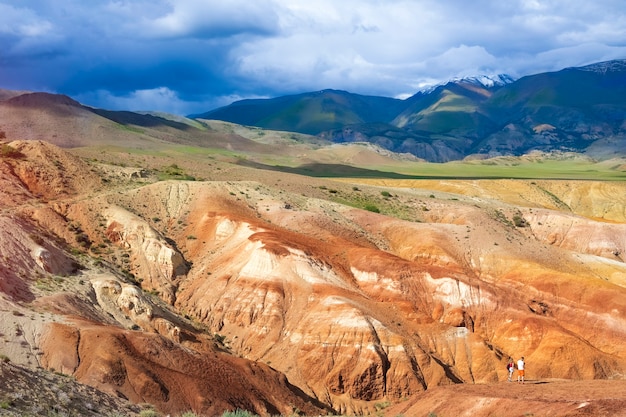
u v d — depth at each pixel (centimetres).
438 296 8188
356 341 6975
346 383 6781
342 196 13212
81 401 4406
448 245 9719
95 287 7019
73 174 9962
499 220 12900
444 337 7594
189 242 8844
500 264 9450
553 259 9844
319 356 6938
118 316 6762
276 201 10088
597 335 8200
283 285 7719
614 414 3828
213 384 5619
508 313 8031
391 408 5503
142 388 5175
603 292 8531
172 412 5106
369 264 8369
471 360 7406
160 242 8338
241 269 7969
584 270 9738
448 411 4719
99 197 9156
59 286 6662
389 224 10375
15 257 6631
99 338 5519
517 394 4678
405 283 8200
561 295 8694
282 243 8138
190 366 5744
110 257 8144
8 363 4447
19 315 5584
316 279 7762
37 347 5331
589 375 7256
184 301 7862
